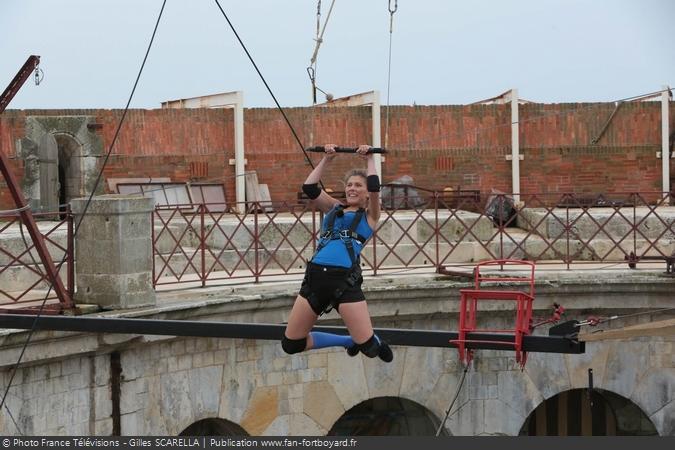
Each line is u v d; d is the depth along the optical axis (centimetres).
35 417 2722
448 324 3462
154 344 2958
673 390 3559
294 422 3256
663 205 4731
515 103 4672
